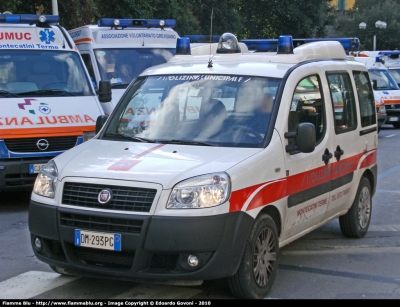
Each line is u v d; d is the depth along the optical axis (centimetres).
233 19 2797
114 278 486
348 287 566
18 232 760
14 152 848
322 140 625
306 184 587
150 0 2138
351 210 724
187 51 696
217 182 476
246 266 495
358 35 4900
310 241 731
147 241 466
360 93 742
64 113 898
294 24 3328
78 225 489
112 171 492
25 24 988
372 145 763
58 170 517
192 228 463
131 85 643
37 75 946
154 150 535
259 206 506
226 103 575
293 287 562
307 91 609
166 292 538
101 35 1234
